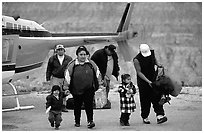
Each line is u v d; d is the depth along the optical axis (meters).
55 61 15.47
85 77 12.07
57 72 15.41
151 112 15.45
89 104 12.22
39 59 16.77
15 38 14.23
